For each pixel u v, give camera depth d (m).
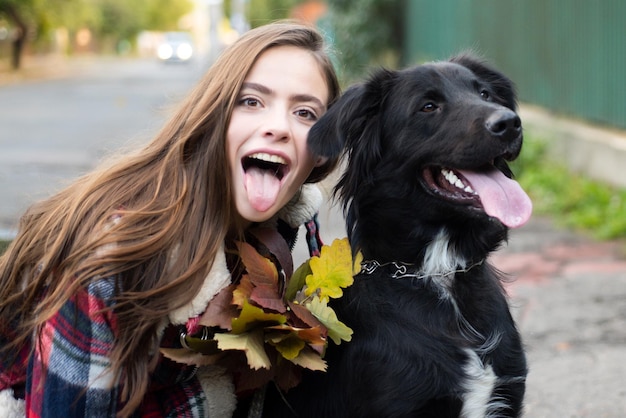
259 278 2.72
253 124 2.85
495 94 3.68
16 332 2.98
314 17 21.39
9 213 7.30
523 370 3.22
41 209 3.11
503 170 3.40
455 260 3.16
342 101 3.08
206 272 2.73
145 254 2.72
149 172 2.93
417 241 3.19
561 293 5.68
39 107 20.22
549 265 6.40
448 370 2.95
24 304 2.87
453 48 14.86
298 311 2.73
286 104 2.91
